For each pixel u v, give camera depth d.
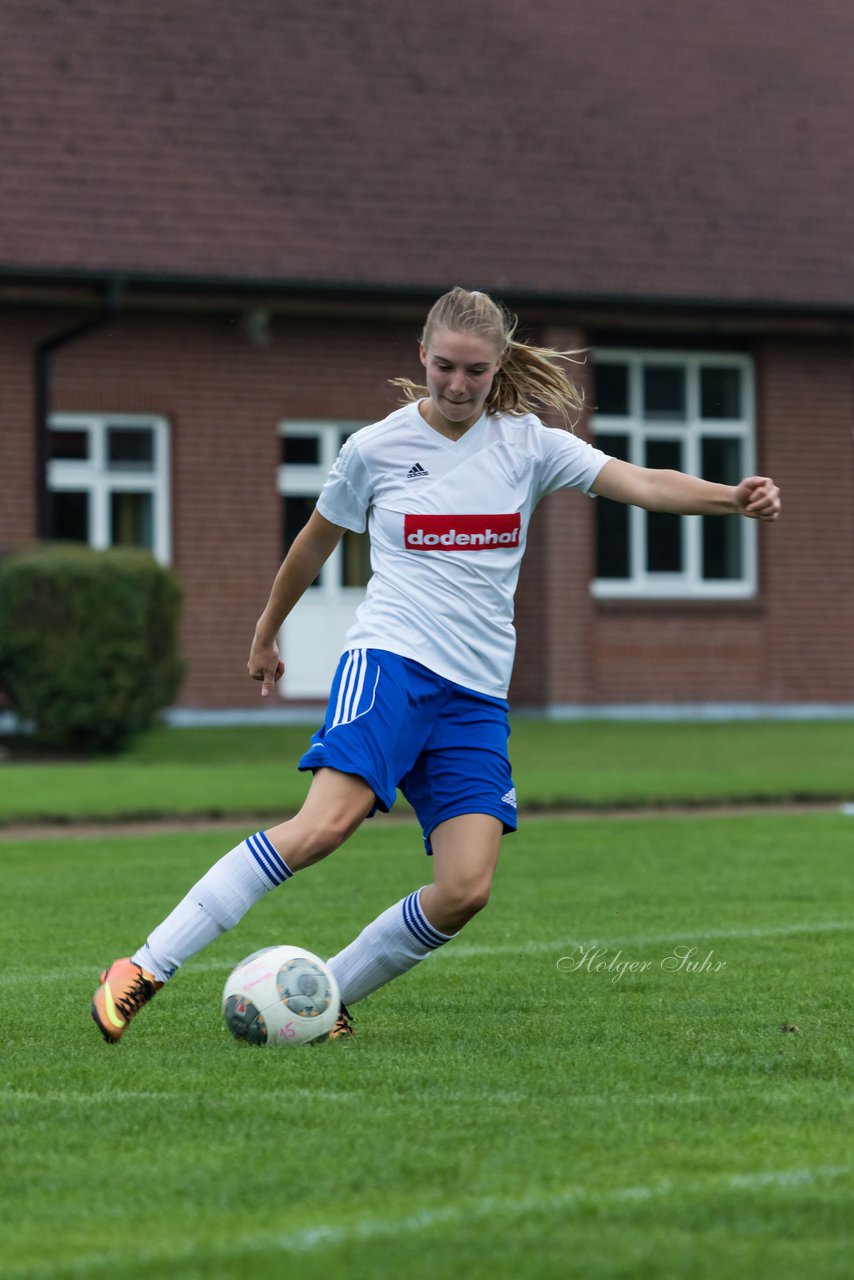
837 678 80.81
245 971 19.69
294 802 46.19
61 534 70.75
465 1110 16.22
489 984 23.52
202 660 71.94
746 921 29.34
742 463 80.12
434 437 19.25
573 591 76.31
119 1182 13.93
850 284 79.06
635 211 78.69
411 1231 12.59
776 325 78.06
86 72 74.44
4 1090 17.22
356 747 18.83
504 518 19.23
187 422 71.44
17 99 72.50
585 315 75.31
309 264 71.81
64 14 76.12
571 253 76.06
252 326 71.56
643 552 79.56
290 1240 12.43
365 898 32.12
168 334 71.12
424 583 19.19
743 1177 13.93
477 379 18.50
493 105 80.75
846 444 80.81
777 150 83.75
